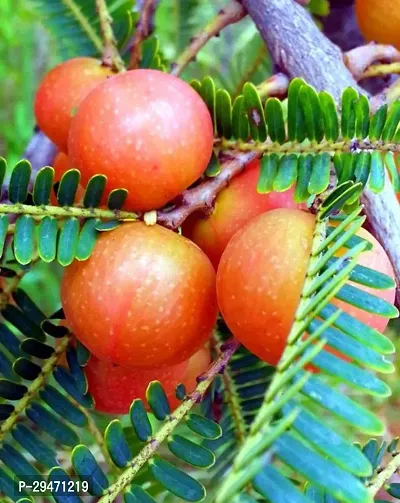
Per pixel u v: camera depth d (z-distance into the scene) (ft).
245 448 0.39
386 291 0.56
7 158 1.50
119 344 0.56
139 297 0.55
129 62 0.77
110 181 0.56
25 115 1.54
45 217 0.57
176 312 0.56
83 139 0.56
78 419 0.63
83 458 0.53
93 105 0.56
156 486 0.65
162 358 0.57
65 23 0.83
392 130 0.57
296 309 0.48
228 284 0.54
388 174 0.61
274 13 0.69
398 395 1.26
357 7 0.76
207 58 0.99
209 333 0.59
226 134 0.62
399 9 0.72
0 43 1.50
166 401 0.56
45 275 1.27
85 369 0.63
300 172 0.59
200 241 0.61
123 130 0.55
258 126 0.60
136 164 0.56
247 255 0.53
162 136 0.56
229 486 0.38
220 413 0.71
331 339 0.47
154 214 0.58
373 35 0.75
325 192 0.57
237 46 0.99
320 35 0.68
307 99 0.57
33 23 1.47
